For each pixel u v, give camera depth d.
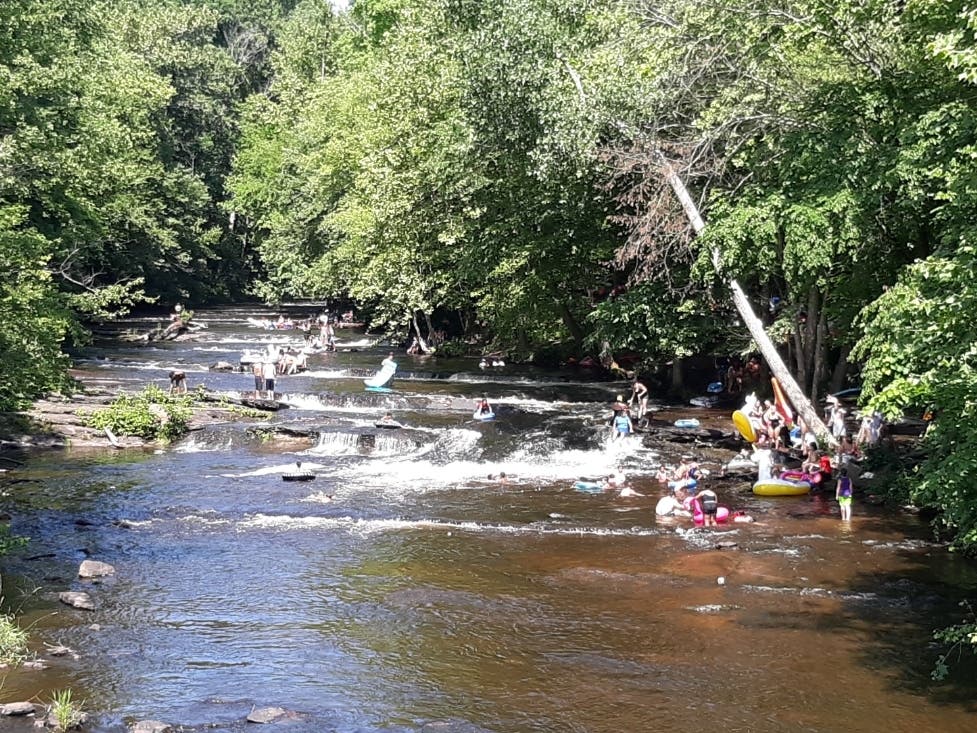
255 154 82.88
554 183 33.00
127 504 23.41
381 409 37.06
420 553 19.70
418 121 42.66
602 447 30.14
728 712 12.71
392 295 54.34
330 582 17.84
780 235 25.45
